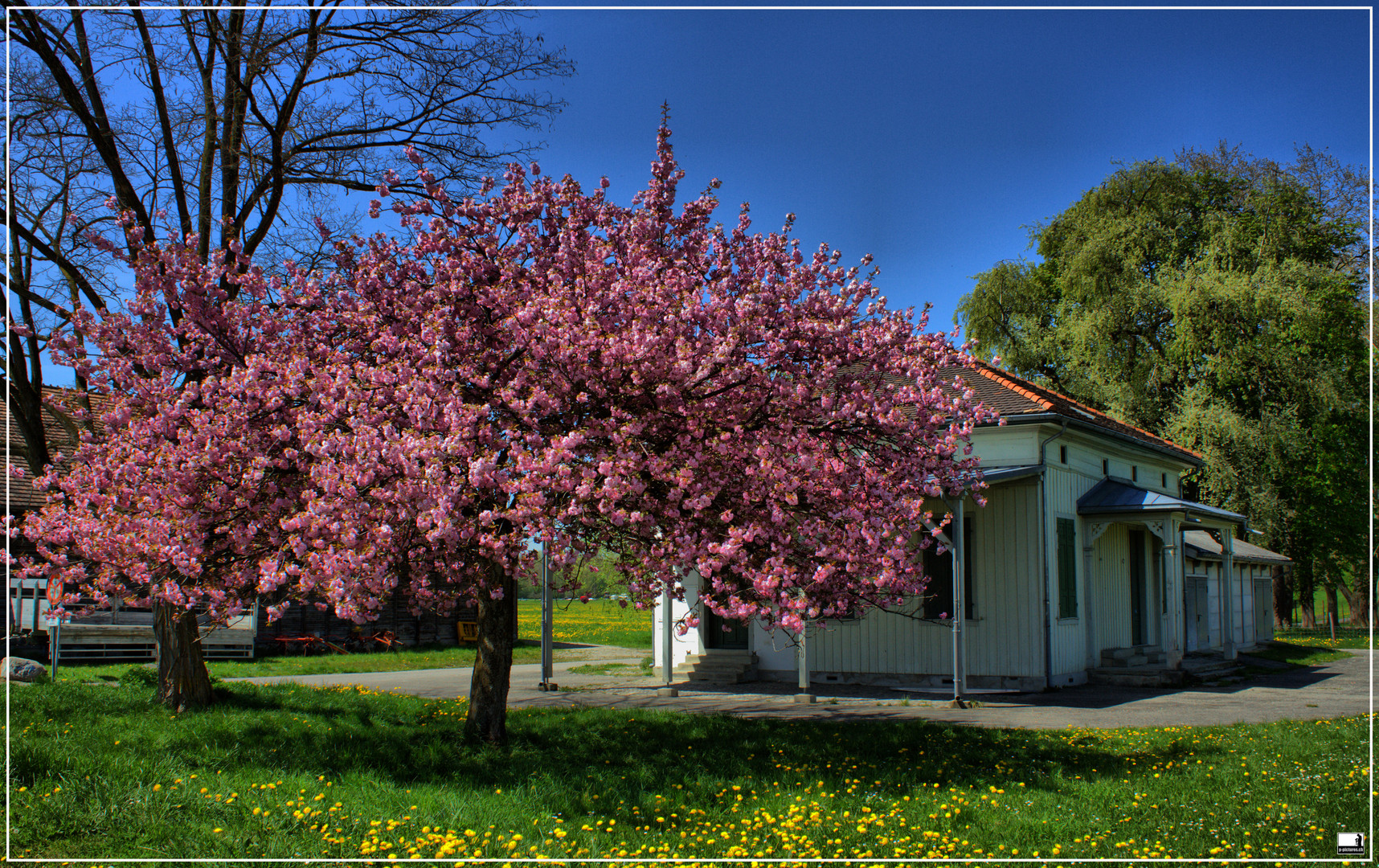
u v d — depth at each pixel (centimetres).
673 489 684
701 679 1812
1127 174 3419
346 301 810
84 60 1077
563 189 819
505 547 667
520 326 699
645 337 668
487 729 886
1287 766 849
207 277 739
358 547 617
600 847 588
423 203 809
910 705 1407
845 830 635
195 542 649
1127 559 2111
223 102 1128
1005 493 1666
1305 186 3203
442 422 650
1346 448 3066
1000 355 3447
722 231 842
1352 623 4397
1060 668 1662
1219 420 2831
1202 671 1852
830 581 786
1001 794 737
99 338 715
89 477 689
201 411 688
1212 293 2875
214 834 560
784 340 745
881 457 779
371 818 623
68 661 1980
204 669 1086
